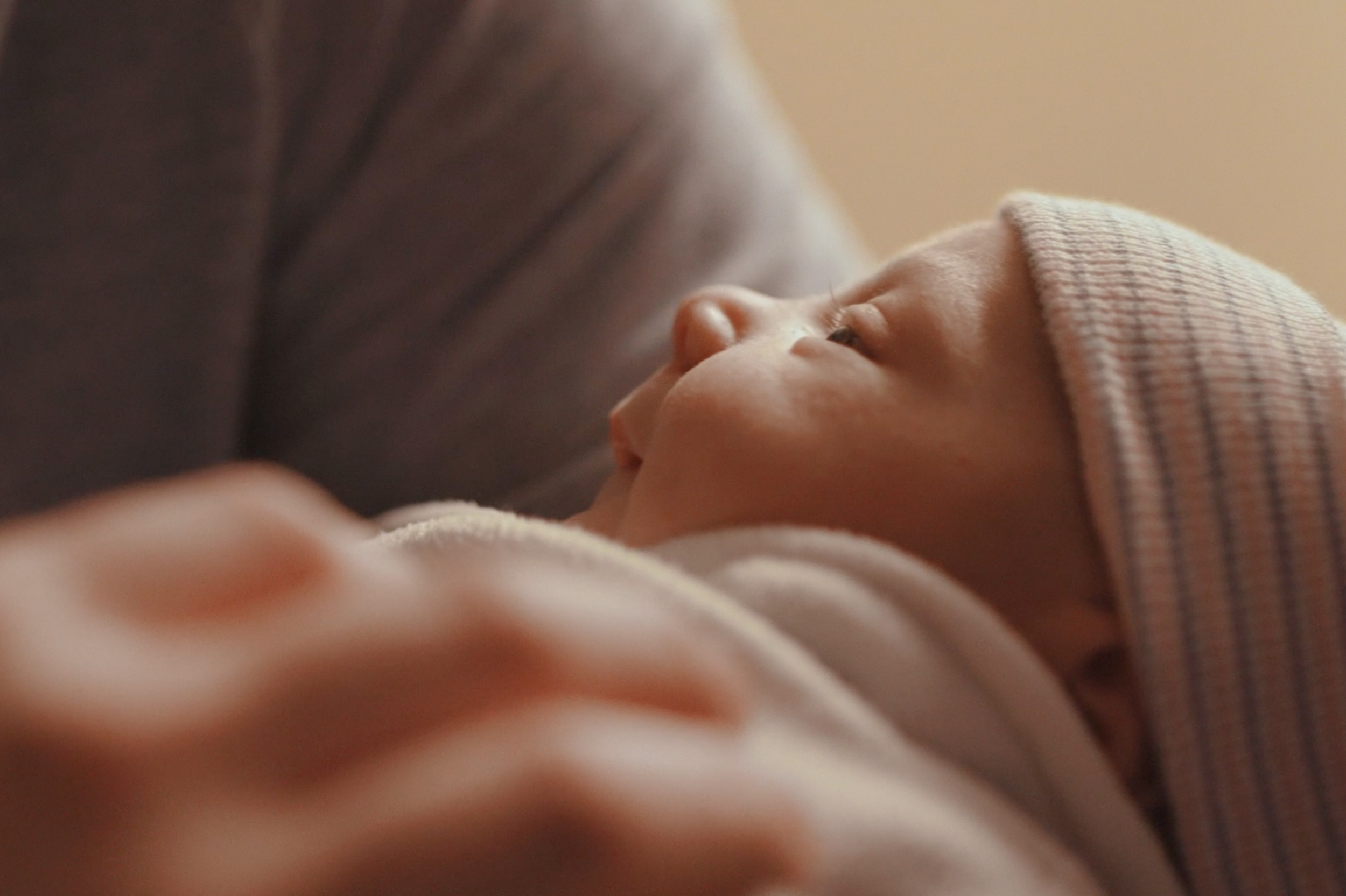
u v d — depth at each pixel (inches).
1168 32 60.4
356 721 7.4
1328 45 58.4
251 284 35.5
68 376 33.4
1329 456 22.2
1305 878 21.8
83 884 6.6
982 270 24.7
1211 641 21.4
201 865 6.8
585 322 38.5
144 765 6.8
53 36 33.0
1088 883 19.2
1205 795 21.5
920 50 63.1
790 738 17.9
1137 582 21.3
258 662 7.4
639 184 40.0
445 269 37.6
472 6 37.7
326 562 7.9
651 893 7.3
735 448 22.7
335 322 37.4
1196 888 21.9
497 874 7.1
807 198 46.2
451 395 37.4
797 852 8.0
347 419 37.6
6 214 32.8
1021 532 22.3
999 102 62.8
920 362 23.5
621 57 40.7
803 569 20.7
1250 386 22.5
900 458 22.5
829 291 32.2
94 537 7.6
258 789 7.1
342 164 36.9
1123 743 22.3
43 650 6.9
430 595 7.9
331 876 6.9
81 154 33.2
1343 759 21.8
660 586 19.0
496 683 7.7
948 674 20.4
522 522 21.7
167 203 33.8
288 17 35.0
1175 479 21.8
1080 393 22.3
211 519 7.8
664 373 26.7
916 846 16.9
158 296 33.9
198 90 33.6
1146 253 24.3
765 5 63.6
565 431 37.7
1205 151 60.7
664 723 8.0
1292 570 21.7
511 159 38.2
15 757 6.7
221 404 35.1
